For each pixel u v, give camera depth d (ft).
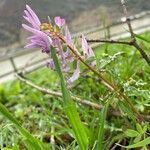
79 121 0.38
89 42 0.45
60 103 0.64
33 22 0.39
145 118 0.45
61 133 0.56
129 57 0.72
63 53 0.40
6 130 0.53
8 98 0.89
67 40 0.40
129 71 0.63
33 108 0.67
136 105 0.54
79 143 0.39
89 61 0.42
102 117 0.40
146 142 0.37
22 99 0.79
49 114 0.61
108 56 0.48
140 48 0.48
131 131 0.39
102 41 0.46
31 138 0.40
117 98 0.45
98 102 0.59
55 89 0.75
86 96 0.63
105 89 0.59
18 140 0.55
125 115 0.52
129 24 0.49
